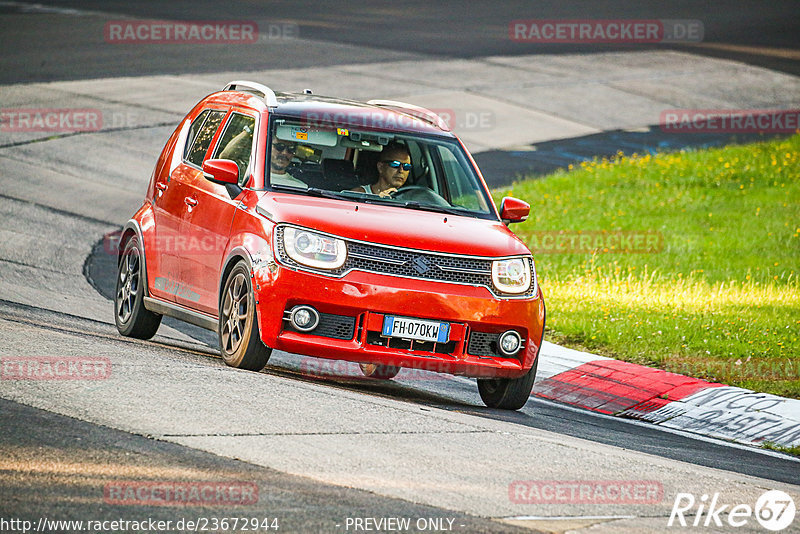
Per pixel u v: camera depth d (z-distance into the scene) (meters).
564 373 38.16
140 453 20.22
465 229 30.23
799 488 25.30
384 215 29.73
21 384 24.31
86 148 78.38
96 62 110.25
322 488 19.34
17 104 89.00
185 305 32.59
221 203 31.19
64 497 17.62
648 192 79.94
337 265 28.05
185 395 24.80
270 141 31.53
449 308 28.47
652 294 50.97
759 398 34.81
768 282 55.38
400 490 19.75
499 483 21.03
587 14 176.25
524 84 118.25
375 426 24.34
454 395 33.66
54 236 56.19
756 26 173.50
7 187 65.75
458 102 107.12
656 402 35.28
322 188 30.89
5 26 130.12
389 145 32.59
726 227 70.31
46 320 35.38
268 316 28.03
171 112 91.62
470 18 166.38
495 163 87.75
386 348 28.27
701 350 41.03
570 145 96.69
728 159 91.19
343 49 130.25
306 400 26.00
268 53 123.38
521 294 29.67
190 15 148.75
